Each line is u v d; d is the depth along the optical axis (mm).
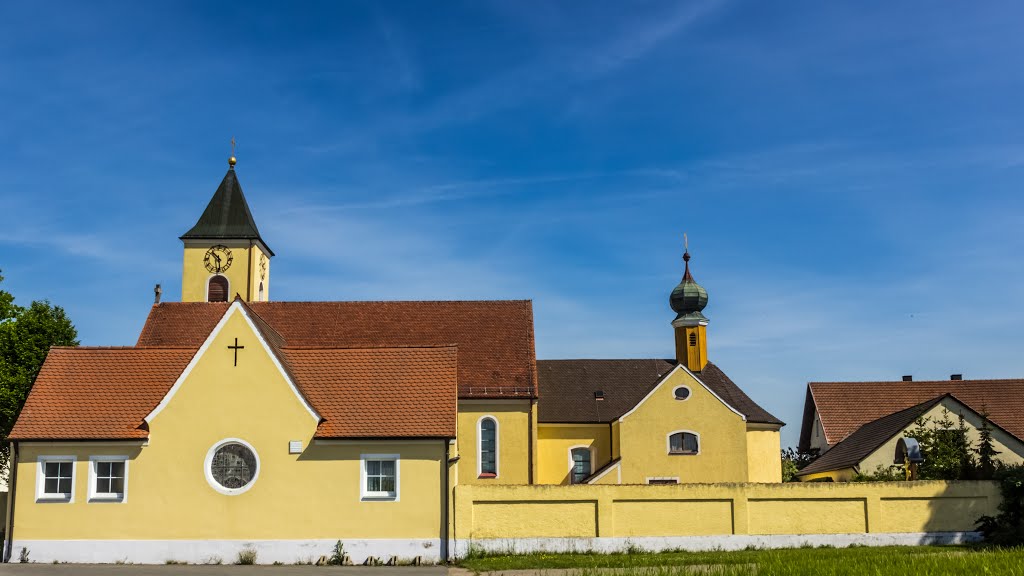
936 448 49031
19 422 36531
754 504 37781
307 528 35844
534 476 48500
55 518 35688
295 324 53219
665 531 37188
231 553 35562
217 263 62688
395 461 36562
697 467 50375
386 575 31562
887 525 38000
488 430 49281
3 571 31797
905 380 71688
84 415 37031
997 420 63562
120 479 36188
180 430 36250
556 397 56688
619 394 57281
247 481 36156
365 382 38844
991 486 38281
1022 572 24844
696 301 62094
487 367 50656
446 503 36344
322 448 36406
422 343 52156
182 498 35812
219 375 36688
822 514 37906
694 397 51062
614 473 50344
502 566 32594
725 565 27484
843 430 66062
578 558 34750
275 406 36500
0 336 57812
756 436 56594
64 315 60500
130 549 35469
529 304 54906
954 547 36094
